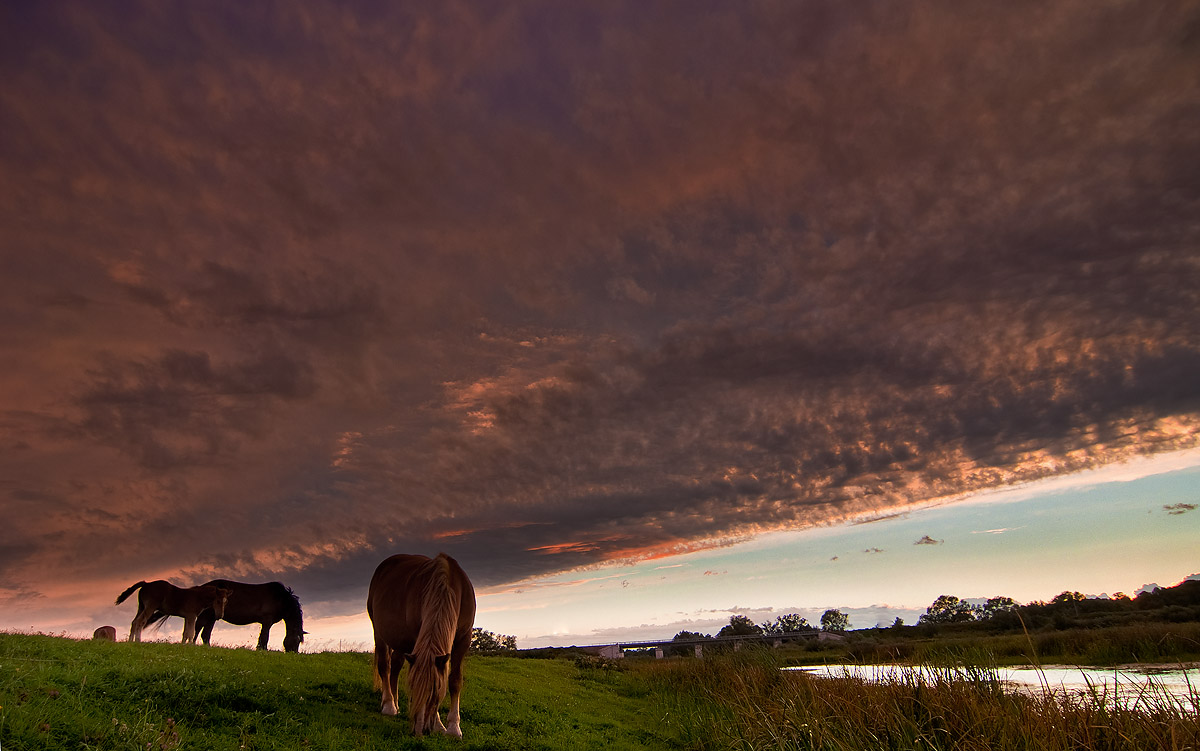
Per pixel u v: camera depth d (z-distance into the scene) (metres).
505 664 21.14
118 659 9.10
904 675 9.98
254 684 9.01
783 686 11.97
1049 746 7.09
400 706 9.78
